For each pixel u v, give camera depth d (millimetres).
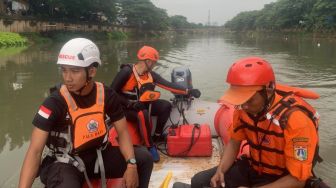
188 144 4172
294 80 10953
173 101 5152
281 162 2289
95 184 2701
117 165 2717
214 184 2561
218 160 4133
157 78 4703
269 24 76812
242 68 2162
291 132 2111
